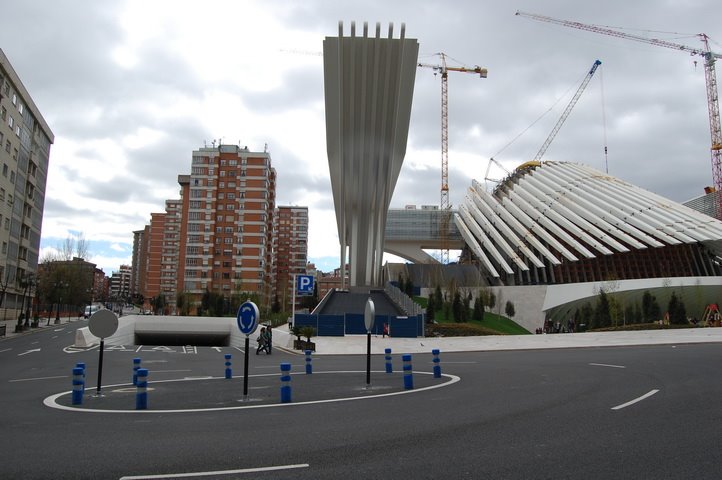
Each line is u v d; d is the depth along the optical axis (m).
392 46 57.12
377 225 68.00
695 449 6.33
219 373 16.94
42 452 6.43
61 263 79.44
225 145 85.81
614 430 7.39
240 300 65.06
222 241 82.75
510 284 68.81
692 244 61.44
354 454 6.25
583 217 67.56
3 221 58.19
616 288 53.12
